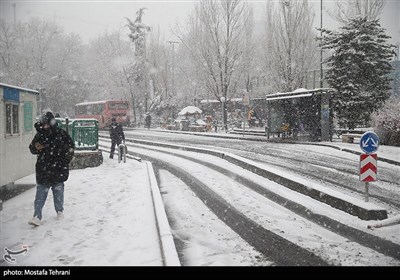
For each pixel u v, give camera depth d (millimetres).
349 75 25109
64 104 51938
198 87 45156
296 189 10039
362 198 9281
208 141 25156
